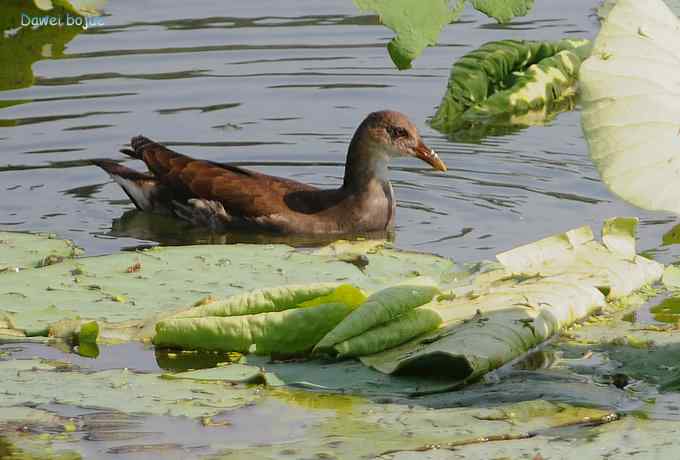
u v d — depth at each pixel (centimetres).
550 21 2186
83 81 1911
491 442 765
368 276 1144
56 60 1997
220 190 1493
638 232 1346
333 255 1221
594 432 781
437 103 1877
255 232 1472
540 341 977
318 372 934
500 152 1703
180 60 2003
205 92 1886
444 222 1448
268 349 1002
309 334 998
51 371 936
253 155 1686
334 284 1021
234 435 802
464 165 1656
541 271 1119
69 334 1023
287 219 1466
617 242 1173
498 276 1119
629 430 782
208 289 1104
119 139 1717
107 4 2280
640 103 607
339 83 1933
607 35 619
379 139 1466
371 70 1981
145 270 1159
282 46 2072
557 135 1775
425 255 1214
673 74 613
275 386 902
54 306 1070
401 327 980
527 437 776
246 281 1124
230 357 996
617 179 599
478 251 1320
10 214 1463
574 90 1958
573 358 949
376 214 1465
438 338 965
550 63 1962
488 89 1931
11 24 2164
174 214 1521
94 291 1106
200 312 1023
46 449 783
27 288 1111
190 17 2212
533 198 1513
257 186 1502
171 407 855
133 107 1828
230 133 1752
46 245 1260
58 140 1705
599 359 946
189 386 902
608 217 1423
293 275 1141
